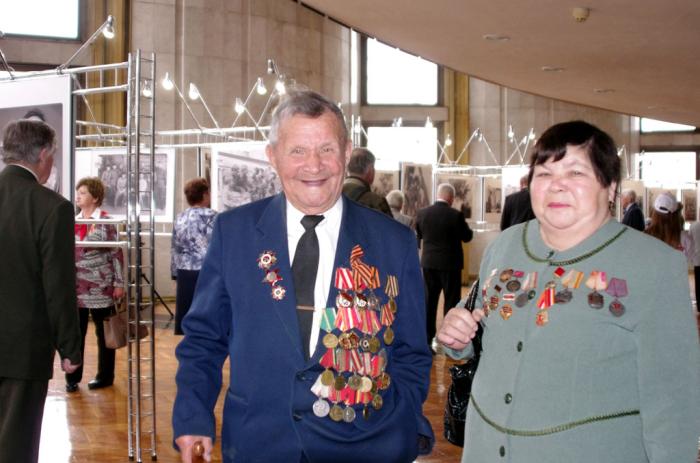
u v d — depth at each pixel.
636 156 21.02
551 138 1.97
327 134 2.20
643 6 7.08
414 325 2.31
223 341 2.38
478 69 10.47
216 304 2.31
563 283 1.92
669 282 1.83
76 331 3.36
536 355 1.91
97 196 6.45
